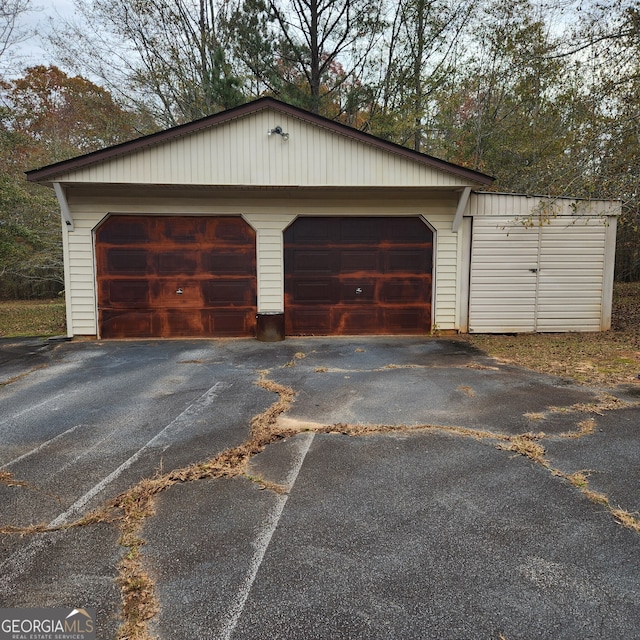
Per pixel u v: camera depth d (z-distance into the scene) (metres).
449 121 15.62
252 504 2.57
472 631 1.68
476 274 8.18
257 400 4.50
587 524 2.35
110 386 5.09
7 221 11.55
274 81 13.85
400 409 4.17
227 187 7.35
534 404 4.26
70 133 14.90
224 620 1.74
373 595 1.86
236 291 8.09
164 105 15.48
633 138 7.04
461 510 2.49
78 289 7.86
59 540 2.24
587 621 1.72
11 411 4.25
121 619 1.75
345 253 8.13
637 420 3.83
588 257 8.17
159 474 2.94
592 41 7.78
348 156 7.21
